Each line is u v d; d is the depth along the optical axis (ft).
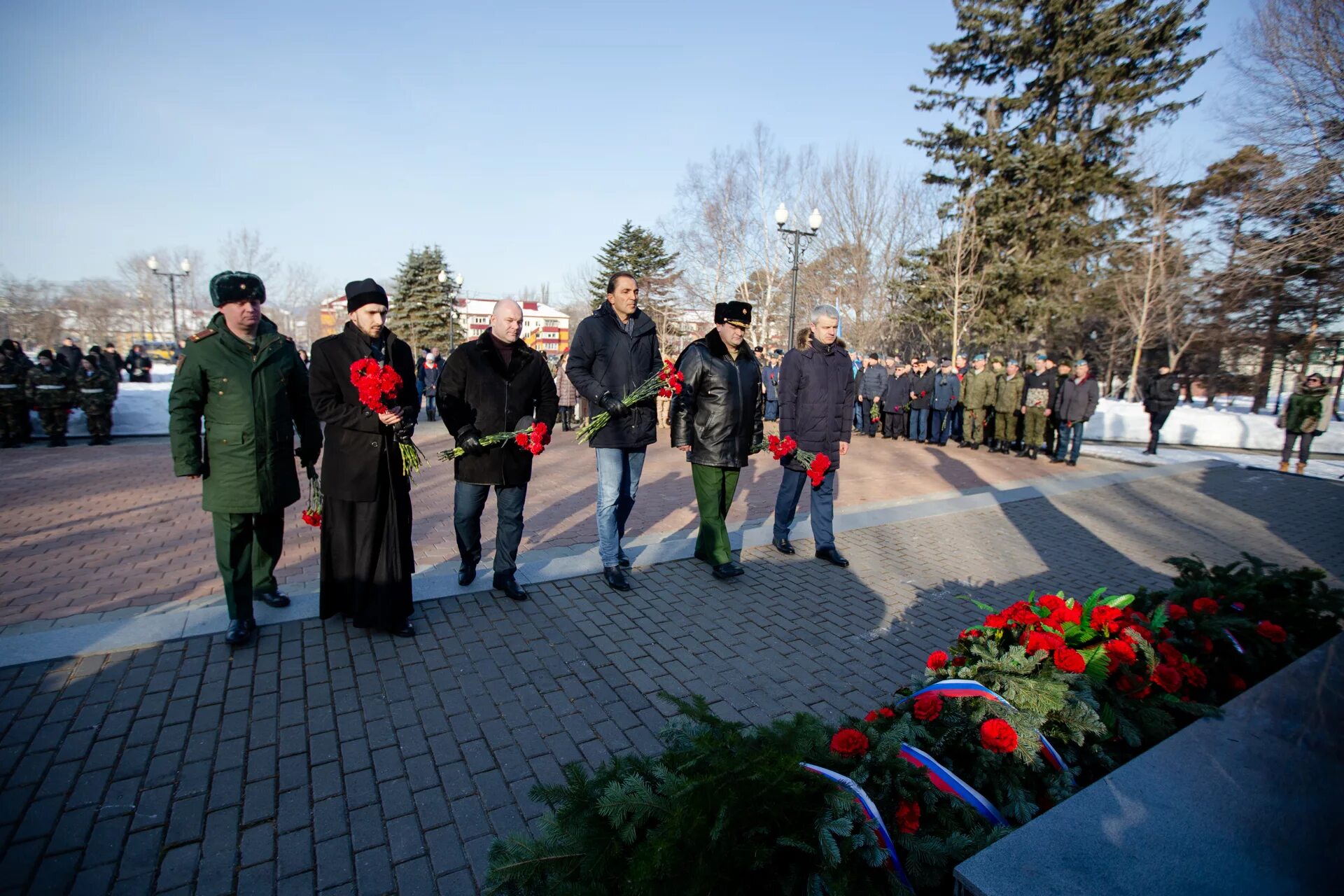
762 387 17.97
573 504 25.36
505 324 14.58
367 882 7.51
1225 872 4.42
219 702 10.82
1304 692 6.73
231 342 12.28
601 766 6.15
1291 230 44.60
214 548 19.13
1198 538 23.53
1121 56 74.28
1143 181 79.05
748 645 13.55
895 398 50.83
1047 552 21.03
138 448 39.06
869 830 4.95
